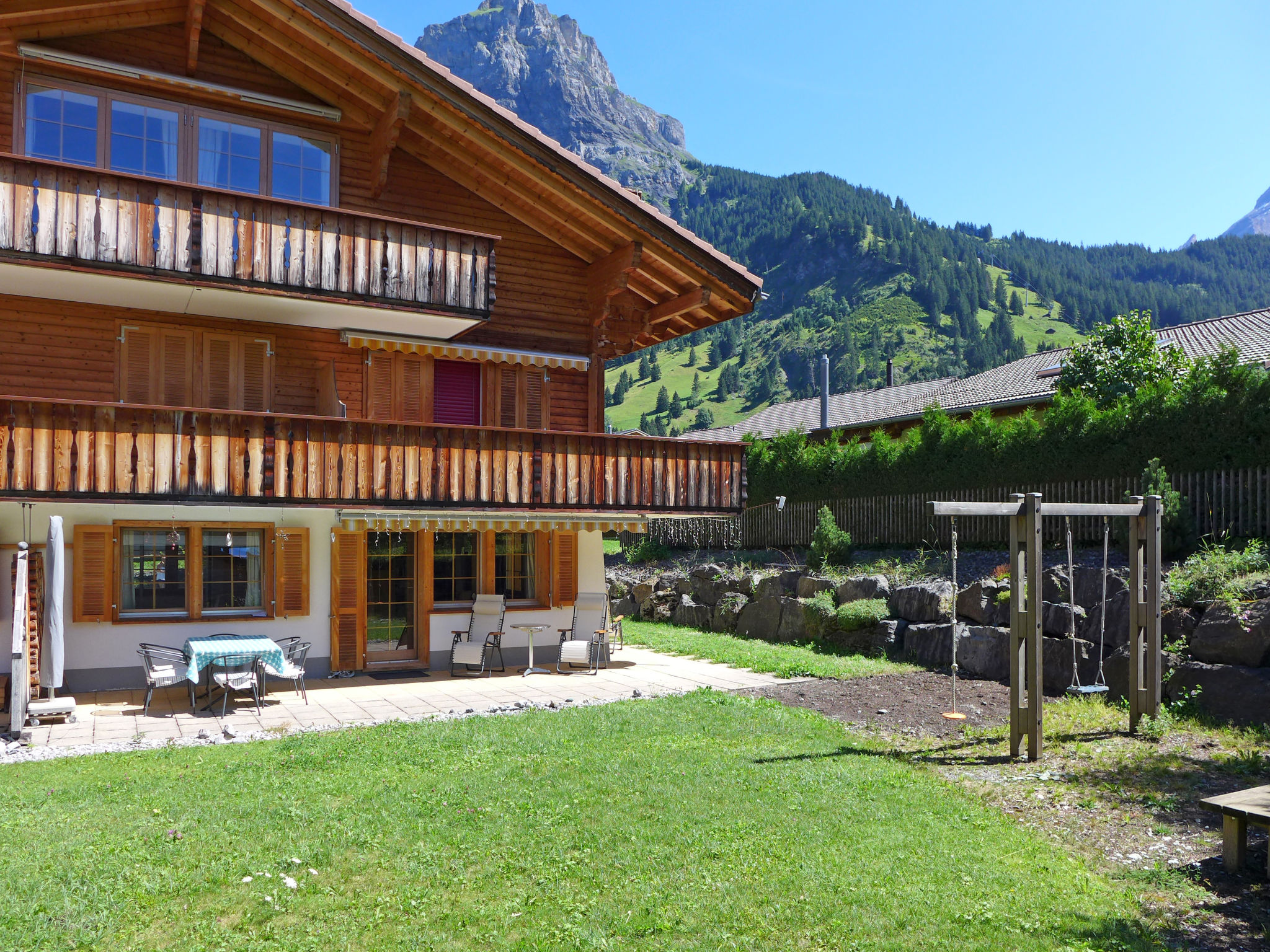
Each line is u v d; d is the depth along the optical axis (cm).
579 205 1769
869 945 609
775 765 1032
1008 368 3934
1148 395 1847
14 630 1202
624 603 2952
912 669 1702
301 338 1742
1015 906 668
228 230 1481
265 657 1418
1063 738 1169
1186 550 1678
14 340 1518
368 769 1017
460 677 1730
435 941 617
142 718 1337
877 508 2483
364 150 1772
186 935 624
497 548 1922
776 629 2228
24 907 649
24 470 1304
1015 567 1092
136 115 1598
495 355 1819
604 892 693
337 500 1522
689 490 1842
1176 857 773
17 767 1045
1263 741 1118
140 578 1588
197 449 1420
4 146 1496
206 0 1578
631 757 1063
